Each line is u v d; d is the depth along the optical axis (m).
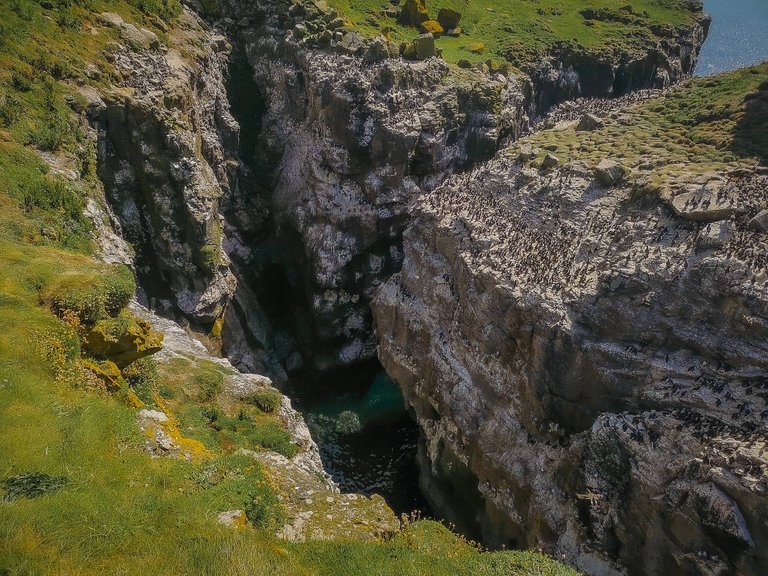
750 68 59.62
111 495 19.45
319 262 68.06
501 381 44.72
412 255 56.25
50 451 20.69
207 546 17.97
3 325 25.31
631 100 63.03
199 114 64.44
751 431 31.42
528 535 41.62
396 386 66.31
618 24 98.50
